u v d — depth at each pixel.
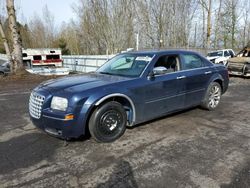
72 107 3.51
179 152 3.59
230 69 12.96
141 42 30.70
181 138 4.12
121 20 29.72
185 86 5.02
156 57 4.61
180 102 5.01
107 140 3.93
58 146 3.82
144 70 4.39
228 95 7.95
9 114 5.67
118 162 3.31
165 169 3.11
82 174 3.02
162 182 2.83
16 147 3.80
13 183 2.84
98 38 33.00
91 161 3.34
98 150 3.68
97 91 3.70
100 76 4.47
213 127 4.68
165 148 3.73
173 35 29.59
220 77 5.93
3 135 4.31
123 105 4.21
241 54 13.82
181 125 4.78
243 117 5.34
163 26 29.12
